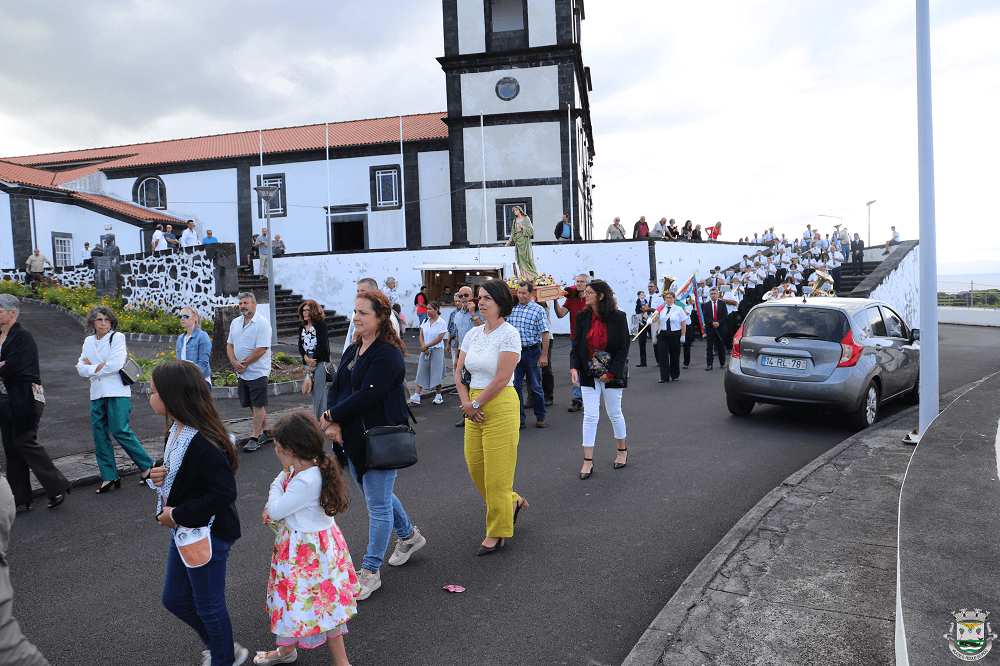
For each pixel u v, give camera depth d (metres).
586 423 6.72
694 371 14.98
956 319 35.28
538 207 27.42
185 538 3.07
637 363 16.88
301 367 13.96
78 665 3.48
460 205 27.83
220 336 13.22
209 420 3.12
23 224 27.69
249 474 7.04
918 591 2.45
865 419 8.59
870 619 3.53
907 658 2.05
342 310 24.91
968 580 2.51
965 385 11.98
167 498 3.08
